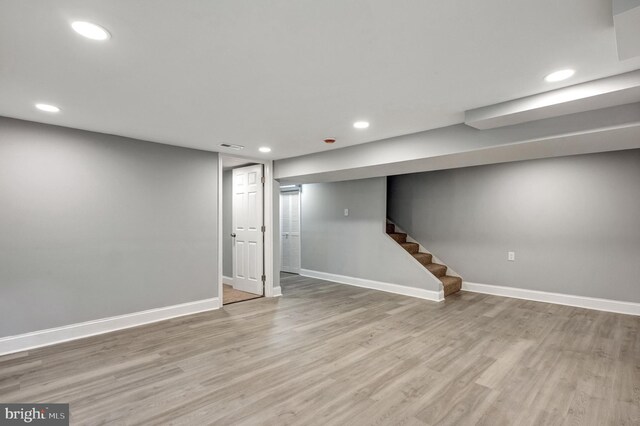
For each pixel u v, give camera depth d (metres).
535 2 1.35
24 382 2.36
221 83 2.17
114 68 1.95
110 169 3.47
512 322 3.67
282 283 6.03
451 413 1.99
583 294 4.20
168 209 3.92
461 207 5.31
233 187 5.56
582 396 2.16
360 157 3.92
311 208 6.70
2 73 2.00
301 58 1.84
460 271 5.32
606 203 4.03
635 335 3.20
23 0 1.30
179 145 3.98
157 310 3.80
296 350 2.93
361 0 1.34
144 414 1.98
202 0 1.32
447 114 2.81
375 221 5.57
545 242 4.48
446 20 1.49
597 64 1.91
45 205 3.08
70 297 3.20
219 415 1.97
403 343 3.08
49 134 3.10
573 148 2.94
